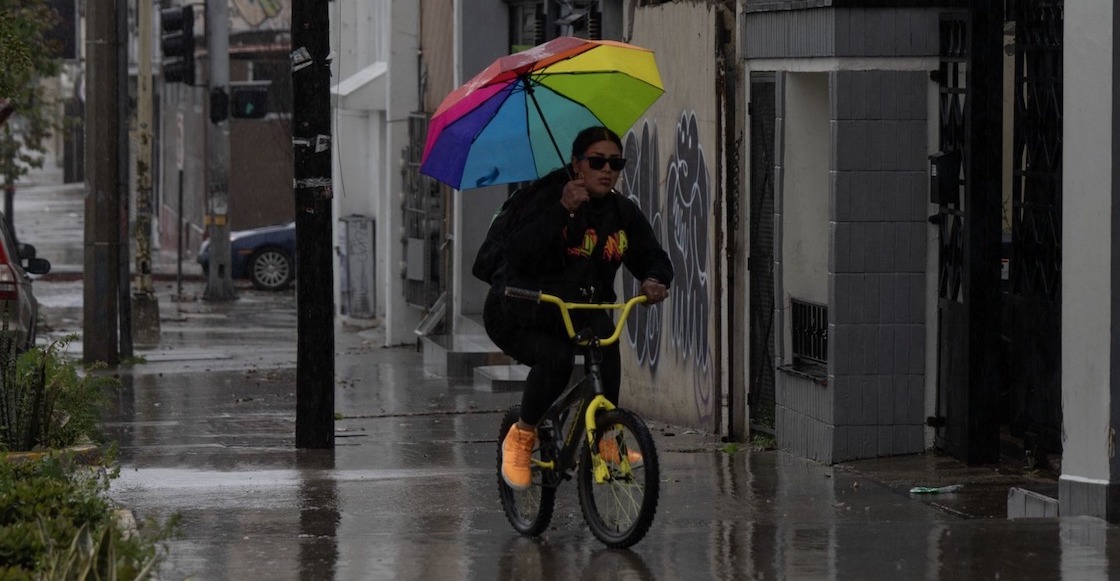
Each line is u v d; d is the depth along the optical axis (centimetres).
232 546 1445
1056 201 1756
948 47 1939
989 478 1831
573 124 1516
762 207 2261
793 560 1337
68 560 1125
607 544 1406
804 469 1995
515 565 1348
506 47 3759
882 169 1973
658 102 2611
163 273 7500
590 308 1385
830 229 1983
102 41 3800
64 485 1424
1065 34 1473
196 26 8312
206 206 7375
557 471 1466
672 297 2562
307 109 2328
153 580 1227
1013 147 1850
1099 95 1436
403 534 1533
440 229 4200
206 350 4388
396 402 3094
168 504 1769
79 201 12838
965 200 1875
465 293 3841
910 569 1293
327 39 2331
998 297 1880
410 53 4516
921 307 1989
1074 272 1486
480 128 1498
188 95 8681
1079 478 1498
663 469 2039
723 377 2339
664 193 2595
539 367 1422
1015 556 1331
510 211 1416
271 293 6912
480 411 2941
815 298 2167
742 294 2305
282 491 1875
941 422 1980
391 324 4603
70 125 6319
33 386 1998
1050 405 1800
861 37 1956
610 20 2931
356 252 5472
